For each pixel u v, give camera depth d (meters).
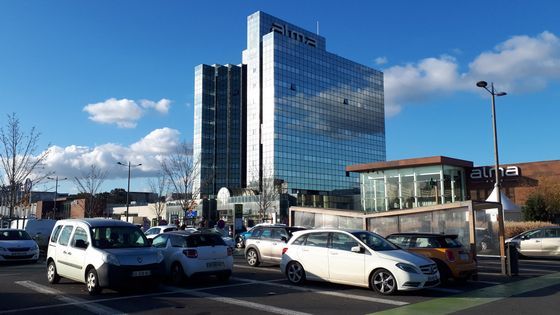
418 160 46.62
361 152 130.75
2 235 19.70
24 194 41.69
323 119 121.50
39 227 25.66
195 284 13.10
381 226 19.98
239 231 33.38
